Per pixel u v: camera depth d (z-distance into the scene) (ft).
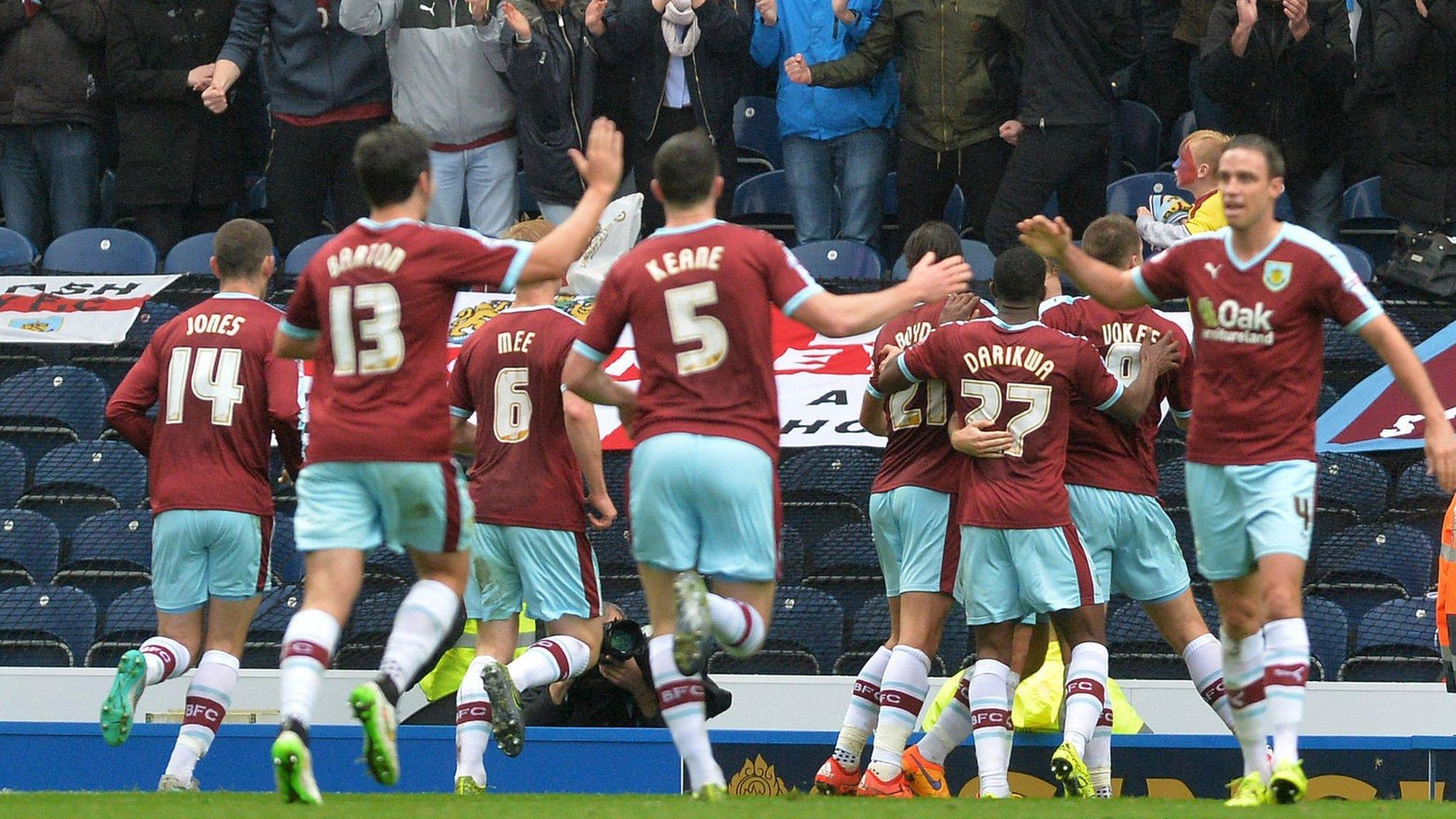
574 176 122.42
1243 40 118.83
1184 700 91.81
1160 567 74.02
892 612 77.71
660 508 53.06
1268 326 54.65
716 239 53.67
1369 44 121.08
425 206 54.80
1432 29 116.88
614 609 87.20
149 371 74.84
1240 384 55.36
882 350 77.20
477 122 123.75
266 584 74.90
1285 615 54.03
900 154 126.41
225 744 82.12
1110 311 75.41
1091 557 72.59
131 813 49.75
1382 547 103.86
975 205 126.31
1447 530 80.69
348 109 125.39
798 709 92.63
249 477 73.51
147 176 129.90
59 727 82.69
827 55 126.31
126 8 128.88
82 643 102.58
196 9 129.29
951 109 123.44
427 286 52.70
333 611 52.54
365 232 53.52
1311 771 79.77
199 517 72.49
